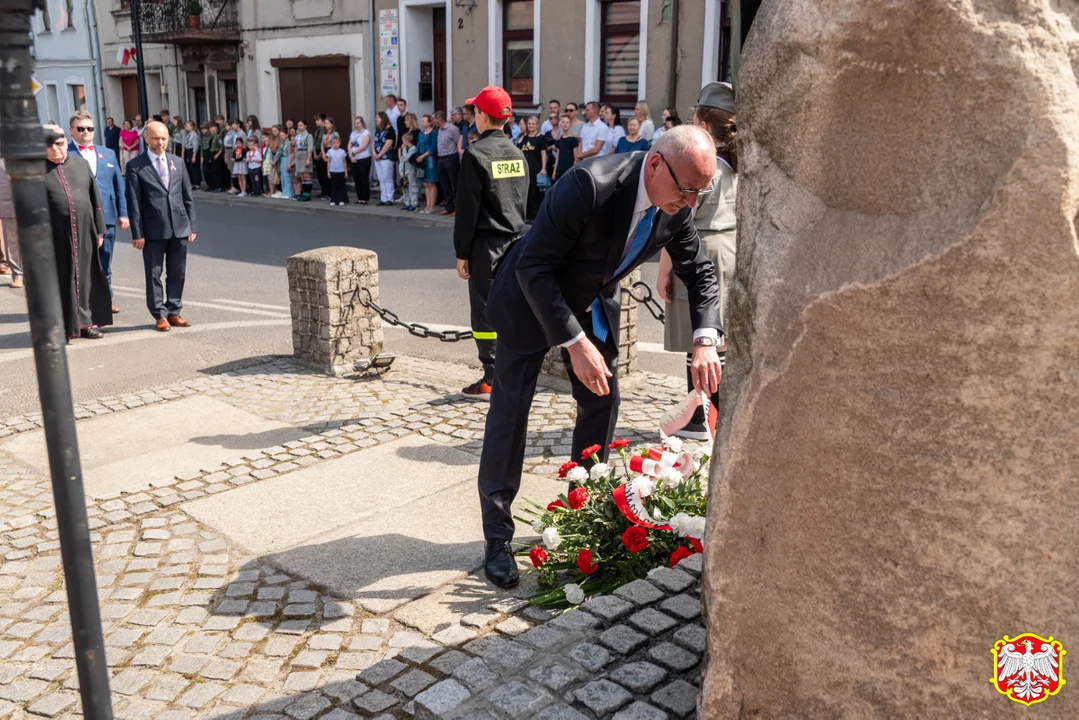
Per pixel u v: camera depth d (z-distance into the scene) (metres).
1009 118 1.56
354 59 20.83
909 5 1.64
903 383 1.70
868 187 1.74
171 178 8.08
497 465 3.49
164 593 3.47
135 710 2.78
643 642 2.62
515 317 3.40
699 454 3.66
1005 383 1.60
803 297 1.81
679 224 3.38
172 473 4.75
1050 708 1.66
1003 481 1.63
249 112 23.83
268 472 4.71
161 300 8.23
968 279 1.60
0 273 11.16
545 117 17.69
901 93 1.68
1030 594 1.64
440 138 16.36
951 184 1.63
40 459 5.08
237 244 14.04
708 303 3.57
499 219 5.54
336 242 14.02
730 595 2.01
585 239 3.23
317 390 6.23
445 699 2.39
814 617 1.89
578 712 2.32
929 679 1.77
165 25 24.62
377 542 3.85
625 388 6.06
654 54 15.80
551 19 17.12
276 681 2.90
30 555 3.87
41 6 1.69
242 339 7.87
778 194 1.90
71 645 3.18
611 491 3.51
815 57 1.79
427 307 9.20
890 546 1.77
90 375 6.86
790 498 1.88
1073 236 1.52
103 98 29.09
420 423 5.41
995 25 1.57
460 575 3.54
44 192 1.73
